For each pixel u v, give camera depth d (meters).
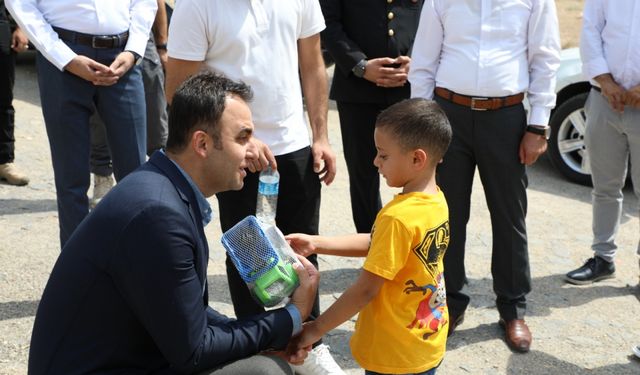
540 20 3.78
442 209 2.79
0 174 5.88
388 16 4.44
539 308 4.46
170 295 2.29
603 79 4.43
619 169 4.64
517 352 3.97
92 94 4.11
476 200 6.17
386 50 4.45
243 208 3.38
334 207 5.87
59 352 2.35
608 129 4.56
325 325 2.74
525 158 3.87
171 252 2.28
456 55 3.83
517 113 3.84
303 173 3.47
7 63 5.60
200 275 2.43
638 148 4.47
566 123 6.62
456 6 3.80
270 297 2.63
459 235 4.00
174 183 2.40
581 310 4.46
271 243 2.65
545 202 6.24
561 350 4.01
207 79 2.46
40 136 7.08
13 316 3.97
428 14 3.89
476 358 3.90
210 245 5.02
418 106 2.76
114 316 2.33
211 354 2.41
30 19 3.96
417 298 2.77
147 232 2.27
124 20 4.18
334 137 7.73
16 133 7.10
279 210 3.51
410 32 4.49
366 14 4.46
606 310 4.46
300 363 2.80
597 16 4.51
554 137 6.68
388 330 2.76
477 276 4.83
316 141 3.59
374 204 4.71
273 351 2.71
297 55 3.55
